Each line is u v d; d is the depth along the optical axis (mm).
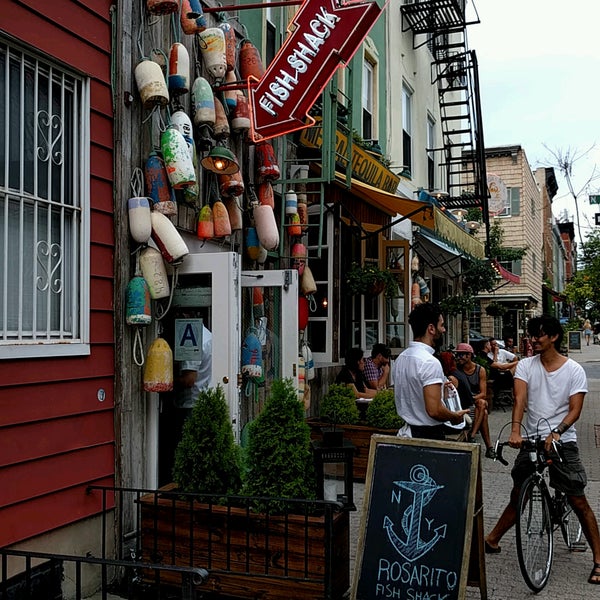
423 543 3896
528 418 5430
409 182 14633
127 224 5195
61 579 4488
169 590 4695
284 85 6449
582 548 5762
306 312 8398
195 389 5848
